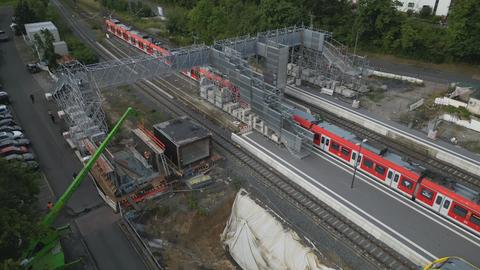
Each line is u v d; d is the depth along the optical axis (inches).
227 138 1977.1
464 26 2736.2
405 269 1212.5
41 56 2883.9
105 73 1759.4
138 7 4439.0
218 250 1346.0
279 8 3088.1
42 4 3961.6
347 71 2324.1
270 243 1279.5
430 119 2095.2
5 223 971.3
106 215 1434.5
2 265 903.1
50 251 1202.0
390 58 3174.2
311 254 1195.9
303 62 2667.3
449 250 1246.9
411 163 1519.4
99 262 1234.0
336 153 1749.5
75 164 1722.4
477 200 1290.6
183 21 3629.4
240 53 2058.3
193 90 2549.2
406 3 3538.4
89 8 4933.6
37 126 2044.8
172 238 1350.9
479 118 2043.6
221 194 1541.6
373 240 1323.8
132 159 1708.9
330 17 3558.1
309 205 1494.8
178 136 1657.2
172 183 1605.6
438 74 2787.9
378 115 2154.3
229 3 3585.1
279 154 1793.8
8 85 2568.9
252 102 1950.1
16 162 1228.5
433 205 1408.7
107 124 2053.4
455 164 1759.4
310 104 2409.0
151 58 1875.0
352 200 1480.1
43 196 1518.2
